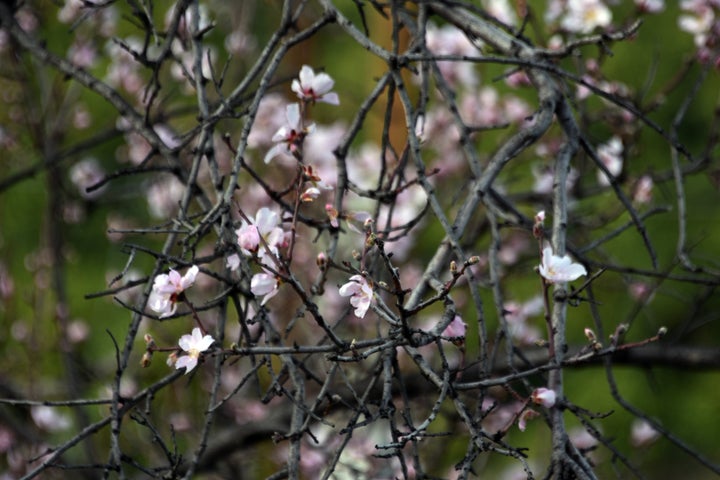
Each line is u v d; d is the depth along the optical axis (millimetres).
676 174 4793
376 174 8086
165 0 9484
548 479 3111
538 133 4031
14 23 5328
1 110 8328
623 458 3641
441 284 3406
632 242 12891
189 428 7715
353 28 4039
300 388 3525
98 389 8281
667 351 6402
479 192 3785
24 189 12125
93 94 12312
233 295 3635
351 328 7582
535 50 4297
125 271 3402
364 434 6477
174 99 8664
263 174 7207
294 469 3293
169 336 8141
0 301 8930
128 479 3703
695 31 6297
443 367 3123
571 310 12773
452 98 4348
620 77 13109
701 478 13648
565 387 13547
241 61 8453
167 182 7926
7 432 7387
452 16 4695
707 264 12758
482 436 3029
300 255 7863
